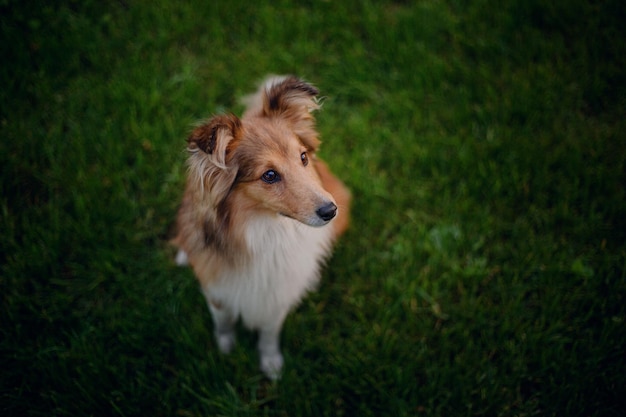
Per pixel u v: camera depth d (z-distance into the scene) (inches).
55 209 42.8
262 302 36.1
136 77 49.9
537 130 48.9
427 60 51.9
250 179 31.6
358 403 37.8
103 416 36.5
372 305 41.6
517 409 37.8
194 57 52.4
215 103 50.3
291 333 40.5
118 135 46.8
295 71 51.5
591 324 40.4
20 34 50.3
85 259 42.1
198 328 40.0
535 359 38.6
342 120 49.8
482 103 50.3
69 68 49.9
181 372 38.0
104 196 44.2
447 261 42.7
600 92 49.9
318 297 42.3
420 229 43.8
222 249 33.5
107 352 39.2
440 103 50.1
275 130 31.9
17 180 44.0
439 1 55.7
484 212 44.3
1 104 46.6
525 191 45.3
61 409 35.8
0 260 41.6
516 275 41.8
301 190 31.2
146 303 40.6
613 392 36.9
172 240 41.4
